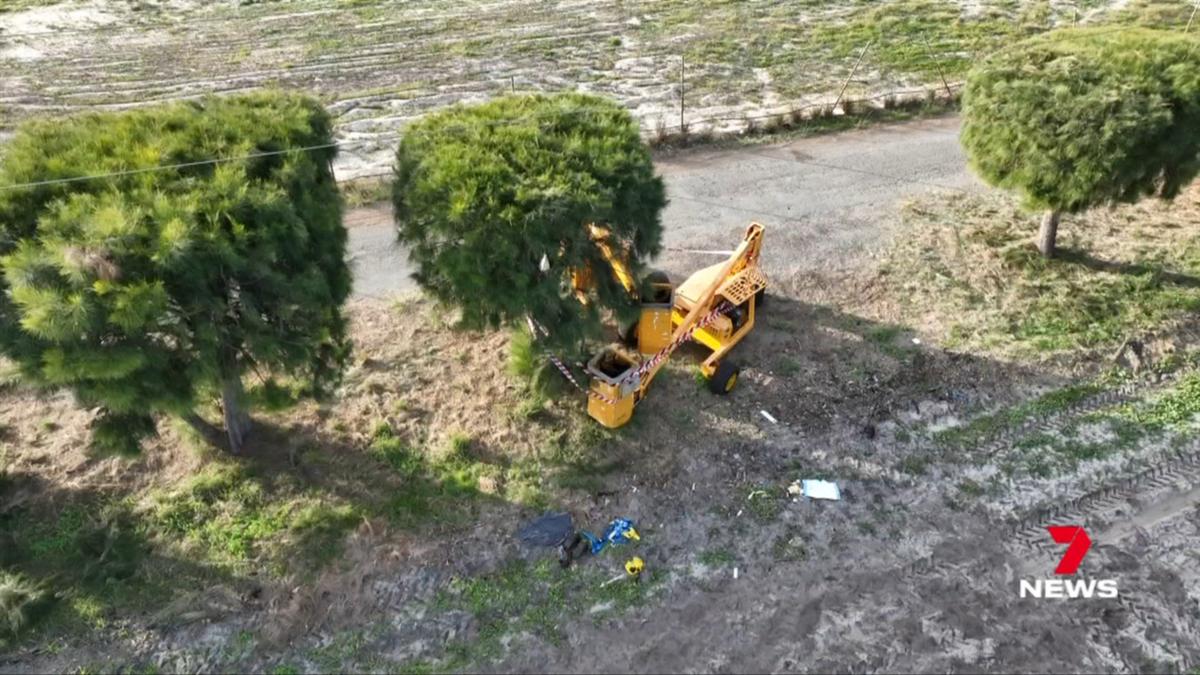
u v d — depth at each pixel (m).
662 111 22.06
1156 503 12.24
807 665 10.35
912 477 12.59
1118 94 13.66
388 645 10.56
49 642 10.47
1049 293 15.76
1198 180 19.05
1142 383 14.10
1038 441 13.12
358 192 18.45
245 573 11.22
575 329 11.78
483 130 12.28
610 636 10.64
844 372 14.27
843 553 11.57
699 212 18.19
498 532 11.78
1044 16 27.08
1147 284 15.81
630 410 13.13
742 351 14.66
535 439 13.02
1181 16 26.80
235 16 27.81
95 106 21.98
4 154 11.27
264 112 11.88
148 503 11.97
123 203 9.85
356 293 15.77
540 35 26.38
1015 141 14.49
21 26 26.61
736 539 11.75
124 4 28.47
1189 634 10.67
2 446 12.69
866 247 17.09
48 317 9.05
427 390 13.81
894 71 24.11
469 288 11.27
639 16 27.70
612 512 12.09
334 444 12.87
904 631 10.70
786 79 23.73
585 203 11.16
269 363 10.85
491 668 10.33
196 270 9.73
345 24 27.19
